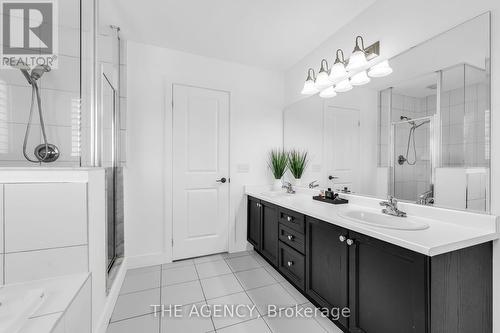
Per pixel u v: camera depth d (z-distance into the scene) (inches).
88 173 48.3
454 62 53.2
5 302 37.0
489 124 47.5
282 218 84.4
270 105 122.0
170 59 101.7
